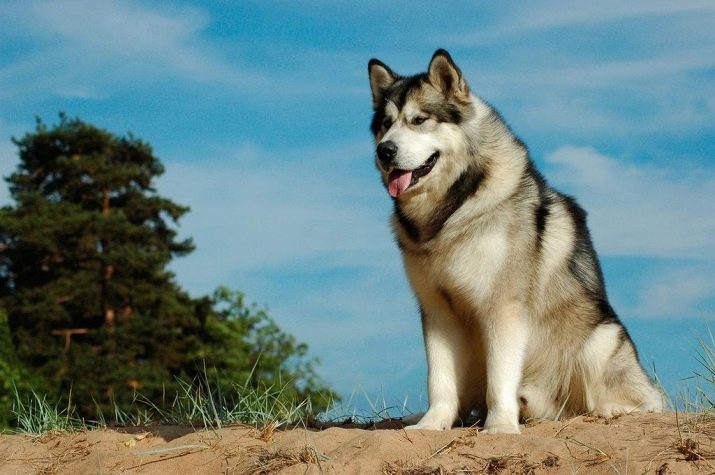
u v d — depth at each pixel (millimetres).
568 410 6227
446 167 5855
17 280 33500
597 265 6375
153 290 31922
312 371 19703
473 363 6035
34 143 33844
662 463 4449
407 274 6035
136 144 34844
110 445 5809
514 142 6055
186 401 7238
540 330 6004
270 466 4969
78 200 34562
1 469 5617
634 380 6090
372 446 5020
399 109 6070
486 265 5613
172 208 34656
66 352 30312
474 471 4695
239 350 30156
